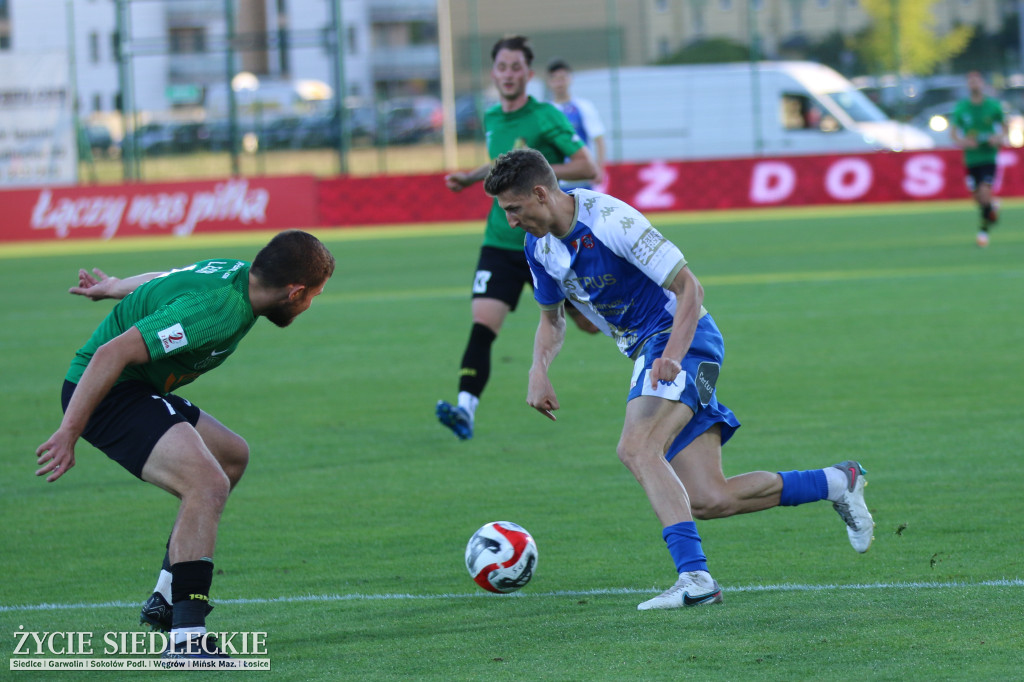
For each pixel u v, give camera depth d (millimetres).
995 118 61469
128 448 14164
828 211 89938
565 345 39844
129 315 14344
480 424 28266
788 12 108625
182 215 92812
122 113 105938
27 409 31844
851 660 12844
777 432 25672
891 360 33688
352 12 119875
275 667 13562
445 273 61938
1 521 21141
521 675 12859
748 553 17766
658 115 104750
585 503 21125
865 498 20516
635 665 12984
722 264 59719
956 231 71375
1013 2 115938
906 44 113500
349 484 23078
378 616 15477
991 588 15445
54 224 92500
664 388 15516
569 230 15742
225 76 105938
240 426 28797
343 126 102875
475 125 112125
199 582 13844
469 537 19344
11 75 93812
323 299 53500
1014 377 30625
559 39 110250
